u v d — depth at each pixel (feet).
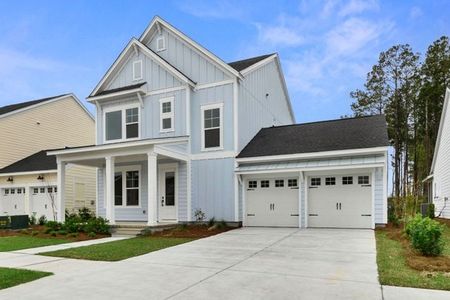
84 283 21.70
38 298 18.84
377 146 45.70
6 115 78.48
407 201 51.70
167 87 57.26
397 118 119.03
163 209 56.70
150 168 47.65
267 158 50.88
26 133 82.28
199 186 54.44
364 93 125.18
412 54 119.14
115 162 59.36
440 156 72.33
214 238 40.73
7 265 27.63
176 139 51.60
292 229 47.98
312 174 50.01
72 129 92.84
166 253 31.73
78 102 94.58
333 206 48.93
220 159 53.52
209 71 55.16
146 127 58.39
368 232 43.14
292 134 57.06
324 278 22.00
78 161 58.08
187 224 52.95
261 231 46.34
